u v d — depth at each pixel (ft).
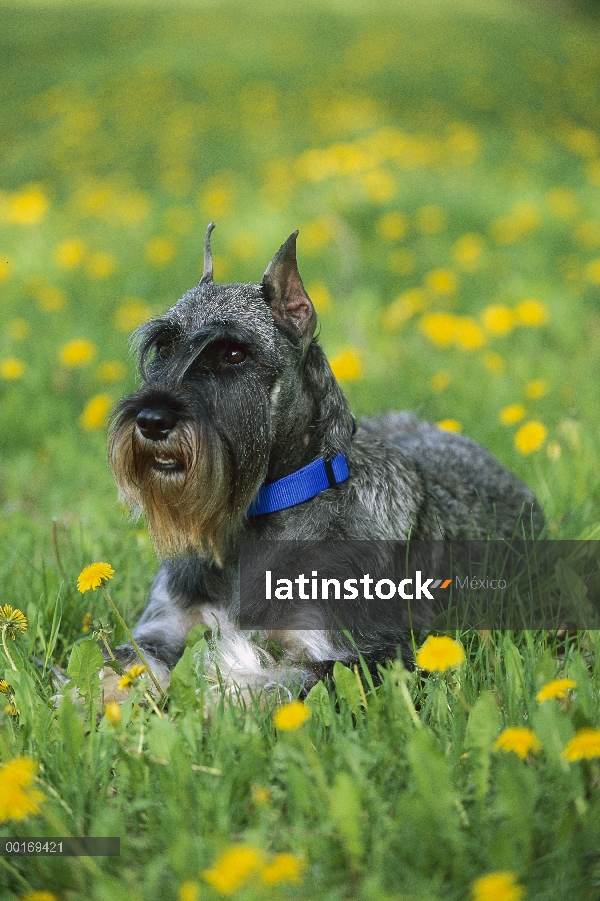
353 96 117.08
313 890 11.74
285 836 12.75
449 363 39.70
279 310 19.35
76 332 43.96
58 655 20.02
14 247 58.70
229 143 97.55
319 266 55.42
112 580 22.63
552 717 13.50
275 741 15.44
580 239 61.36
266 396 18.69
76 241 56.03
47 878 12.50
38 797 12.57
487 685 16.93
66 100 121.39
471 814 13.02
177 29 160.76
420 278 54.34
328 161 64.03
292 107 111.45
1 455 33.60
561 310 46.34
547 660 15.70
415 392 36.86
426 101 119.14
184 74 127.34
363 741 14.71
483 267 54.80
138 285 52.08
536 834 12.63
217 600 19.86
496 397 35.35
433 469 24.25
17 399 36.01
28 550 24.59
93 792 13.91
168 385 18.29
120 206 68.03
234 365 18.65
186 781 13.65
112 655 17.75
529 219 59.93
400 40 152.46
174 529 18.86
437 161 81.41
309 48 144.97
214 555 19.01
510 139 100.53
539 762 14.32
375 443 21.75
